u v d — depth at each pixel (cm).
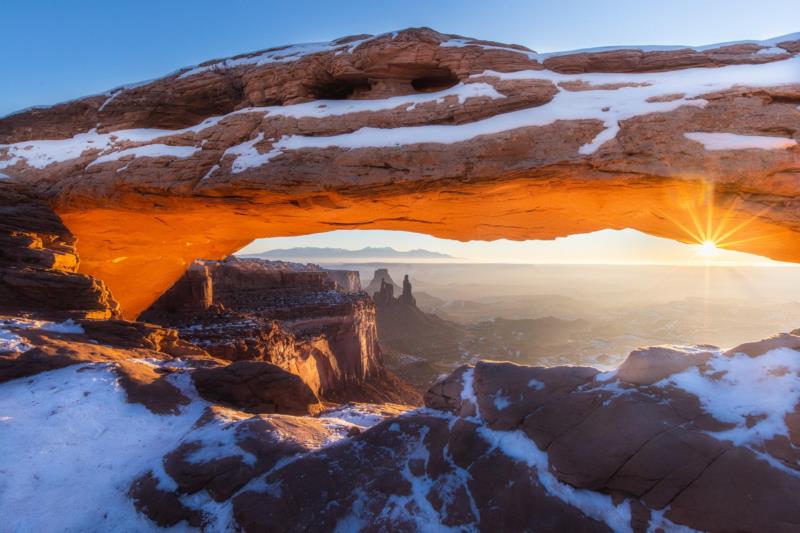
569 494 419
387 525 439
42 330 1035
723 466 376
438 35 1489
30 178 1673
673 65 1291
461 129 1328
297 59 1559
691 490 377
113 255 2092
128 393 771
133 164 1577
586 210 1460
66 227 1659
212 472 524
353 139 1396
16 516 500
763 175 1078
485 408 531
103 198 1596
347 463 517
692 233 1396
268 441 573
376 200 1447
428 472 499
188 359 1084
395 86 1506
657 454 401
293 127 1471
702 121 1155
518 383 536
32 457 591
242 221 1777
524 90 1330
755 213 1114
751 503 351
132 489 541
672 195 1218
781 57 1209
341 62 1480
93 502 529
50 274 1328
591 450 429
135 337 1161
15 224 1515
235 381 885
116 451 630
